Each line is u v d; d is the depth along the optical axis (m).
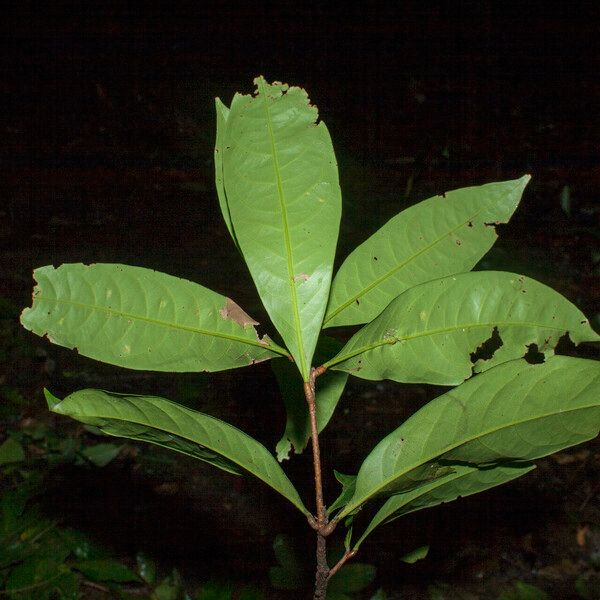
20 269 2.40
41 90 4.18
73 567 1.26
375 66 4.42
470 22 4.79
